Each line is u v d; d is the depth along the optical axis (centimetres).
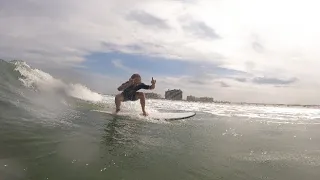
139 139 432
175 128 580
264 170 322
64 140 353
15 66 764
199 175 288
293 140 507
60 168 259
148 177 267
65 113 562
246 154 391
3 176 223
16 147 294
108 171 270
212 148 416
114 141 395
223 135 527
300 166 344
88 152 320
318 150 430
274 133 576
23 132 346
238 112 1181
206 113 995
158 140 441
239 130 595
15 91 607
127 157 324
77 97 931
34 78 791
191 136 499
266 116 998
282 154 399
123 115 726
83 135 400
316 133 594
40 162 266
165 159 334
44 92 738
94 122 531
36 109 510
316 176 310
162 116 782
